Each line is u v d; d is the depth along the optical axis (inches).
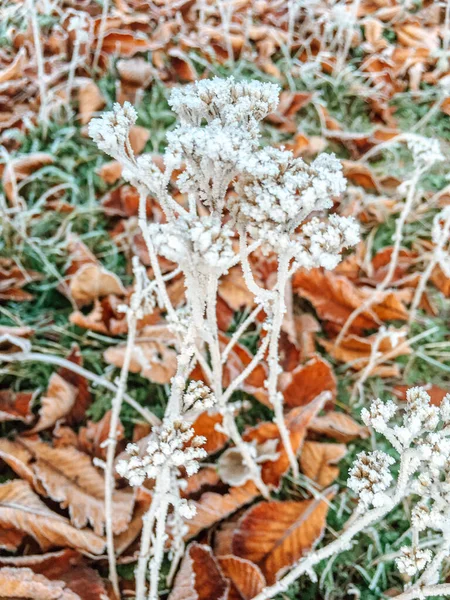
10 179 21.3
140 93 24.7
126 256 20.8
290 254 10.4
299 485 15.5
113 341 18.1
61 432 15.5
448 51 27.0
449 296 20.2
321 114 24.7
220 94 10.0
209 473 15.1
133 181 10.5
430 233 21.8
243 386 16.5
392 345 17.0
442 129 25.9
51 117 23.5
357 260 20.1
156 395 17.4
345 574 14.5
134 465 10.2
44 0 26.8
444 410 10.4
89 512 14.0
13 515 13.6
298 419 15.4
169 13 28.1
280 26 29.0
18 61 23.7
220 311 18.7
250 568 13.4
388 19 29.0
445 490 10.1
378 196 22.9
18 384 17.3
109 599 13.3
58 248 20.4
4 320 18.7
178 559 13.7
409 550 10.6
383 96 26.5
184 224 9.7
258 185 9.8
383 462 10.3
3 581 12.4
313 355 16.7
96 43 25.6
